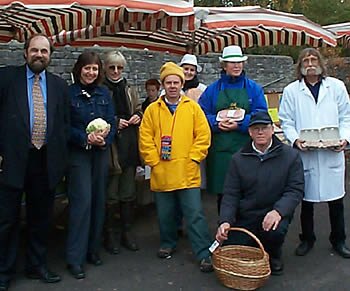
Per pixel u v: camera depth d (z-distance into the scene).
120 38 6.83
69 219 4.17
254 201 4.04
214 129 4.54
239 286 3.77
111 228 4.76
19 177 3.59
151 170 4.37
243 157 4.07
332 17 15.46
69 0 3.19
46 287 3.91
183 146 4.22
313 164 4.36
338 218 4.50
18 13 4.03
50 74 3.77
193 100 4.74
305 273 4.15
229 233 4.16
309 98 4.32
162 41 7.09
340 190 4.42
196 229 4.27
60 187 5.24
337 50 12.66
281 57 11.19
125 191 4.78
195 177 4.26
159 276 4.14
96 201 4.27
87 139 4.00
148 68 8.80
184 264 4.40
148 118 4.33
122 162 4.59
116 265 4.38
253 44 6.72
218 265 3.87
